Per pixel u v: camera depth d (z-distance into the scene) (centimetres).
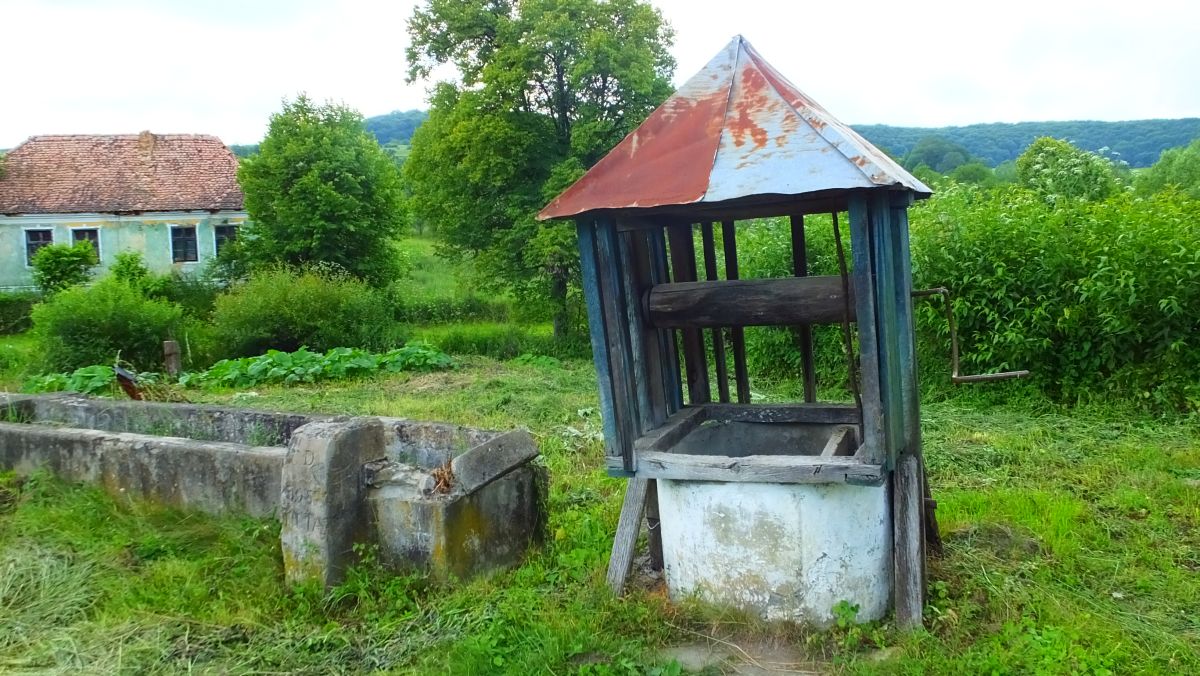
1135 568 460
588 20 1581
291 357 1467
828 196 397
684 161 384
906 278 423
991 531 510
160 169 2822
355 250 2211
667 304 432
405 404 1062
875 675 349
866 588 400
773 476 384
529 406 1021
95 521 562
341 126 2270
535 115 1619
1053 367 884
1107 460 666
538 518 527
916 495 412
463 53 1677
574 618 409
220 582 466
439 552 450
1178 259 796
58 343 1531
